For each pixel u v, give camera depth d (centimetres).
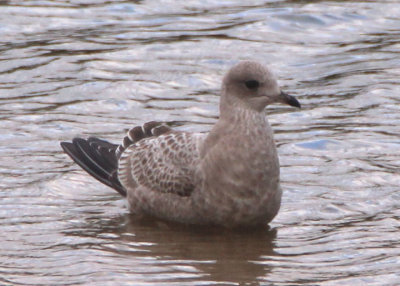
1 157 1454
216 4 2286
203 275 1057
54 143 1519
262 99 1191
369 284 1033
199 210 1209
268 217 1211
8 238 1173
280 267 1087
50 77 1834
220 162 1184
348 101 1728
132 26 2133
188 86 1806
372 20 2164
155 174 1252
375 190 1336
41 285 1023
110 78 1831
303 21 2147
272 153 1192
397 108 1683
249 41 2036
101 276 1045
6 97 1733
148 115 1662
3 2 2270
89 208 1295
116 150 1360
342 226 1221
